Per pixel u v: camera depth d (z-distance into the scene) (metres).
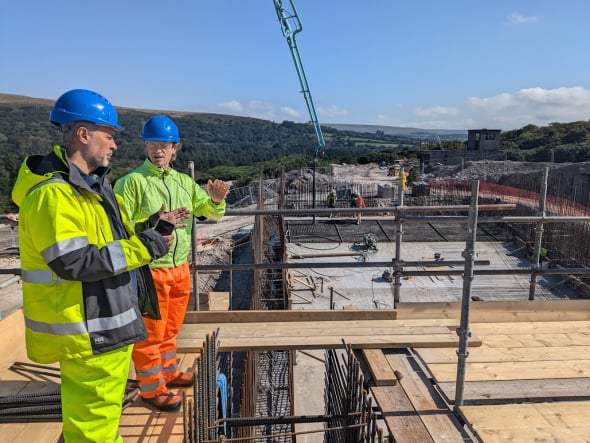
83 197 2.09
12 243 18.84
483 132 41.25
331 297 11.59
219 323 4.37
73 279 1.94
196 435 2.63
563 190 22.19
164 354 3.22
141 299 2.54
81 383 2.14
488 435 2.81
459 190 27.30
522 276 14.34
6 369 3.39
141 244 2.11
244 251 21.02
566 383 3.42
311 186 31.61
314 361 10.49
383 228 20.20
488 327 4.41
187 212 2.40
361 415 2.99
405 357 3.83
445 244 17.89
